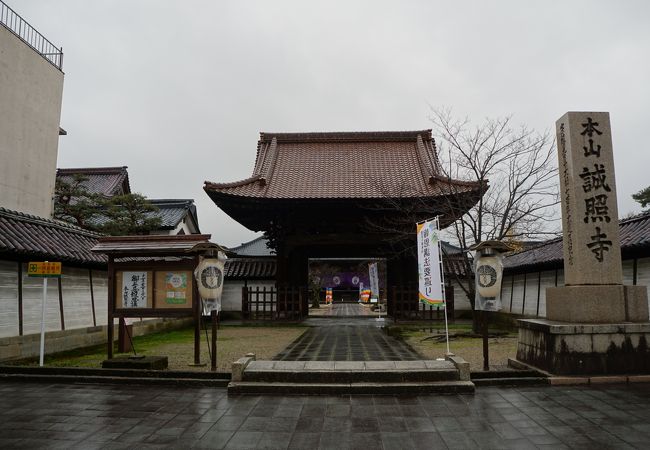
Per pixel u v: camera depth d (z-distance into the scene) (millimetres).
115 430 6125
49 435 5922
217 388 8516
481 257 9586
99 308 15438
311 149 28422
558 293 9547
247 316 24484
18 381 9141
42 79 17469
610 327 8609
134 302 10391
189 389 8453
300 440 5730
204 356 12000
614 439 5645
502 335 16422
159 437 5848
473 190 19062
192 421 6500
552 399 7457
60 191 24625
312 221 24234
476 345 14086
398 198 21578
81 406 7297
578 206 9328
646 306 9047
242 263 28031
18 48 16297
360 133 28875
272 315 24188
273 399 7664
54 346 12844
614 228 9258
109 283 10430
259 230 27109
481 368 9875
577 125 9531
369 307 46125
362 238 24016
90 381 8977
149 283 10445
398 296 23438
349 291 59938
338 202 22562
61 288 13367
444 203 19906
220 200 22703
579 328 8594
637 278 12148
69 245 13484
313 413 6859
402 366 8664
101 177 37406
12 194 15992
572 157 9453
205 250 9930
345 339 16547
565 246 9734
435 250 11375
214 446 5535
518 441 5621
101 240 10695
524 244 24750
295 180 25000
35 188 17062
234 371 8383
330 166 26562
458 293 25516
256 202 22672
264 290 24391
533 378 8469
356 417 6645
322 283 59094
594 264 9156
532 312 18844
